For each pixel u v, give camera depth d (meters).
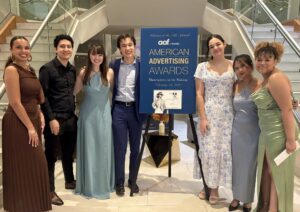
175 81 2.90
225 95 2.70
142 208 2.79
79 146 2.99
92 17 6.17
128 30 7.46
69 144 3.06
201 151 2.84
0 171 2.82
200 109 2.79
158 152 3.99
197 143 2.95
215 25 6.32
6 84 2.21
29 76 2.30
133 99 3.03
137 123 3.09
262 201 2.53
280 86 2.13
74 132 2.97
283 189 2.31
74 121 2.94
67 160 3.12
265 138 2.33
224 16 6.23
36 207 2.40
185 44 2.85
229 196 3.07
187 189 3.25
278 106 2.23
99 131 2.92
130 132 3.11
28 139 2.29
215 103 2.71
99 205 2.84
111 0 5.89
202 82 2.79
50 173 2.81
